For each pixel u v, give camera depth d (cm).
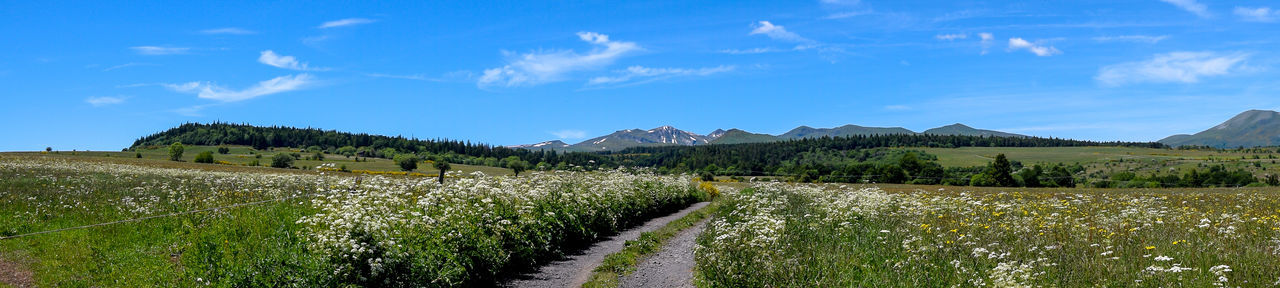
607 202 1948
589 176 2364
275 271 877
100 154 12112
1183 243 1118
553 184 1816
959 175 9588
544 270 1287
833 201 2167
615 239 1730
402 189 1269
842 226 1448
